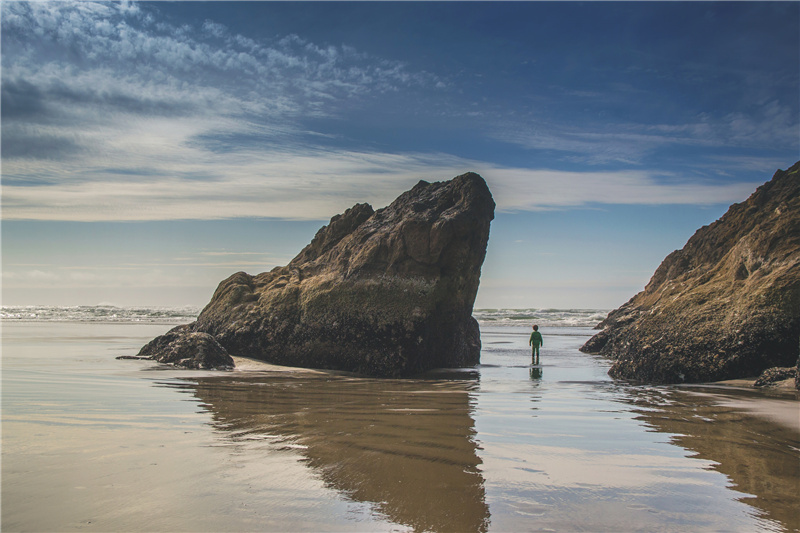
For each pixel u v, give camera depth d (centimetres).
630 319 2375
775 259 1266
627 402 916
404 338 1351
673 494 458
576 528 389
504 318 6397
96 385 954
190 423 676
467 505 426
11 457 502
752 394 1000
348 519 394
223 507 406
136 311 6625
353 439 614
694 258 2444
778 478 500
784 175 2144
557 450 586
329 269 1582
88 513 385
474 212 1473
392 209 1675
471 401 919
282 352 1452
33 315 5519
